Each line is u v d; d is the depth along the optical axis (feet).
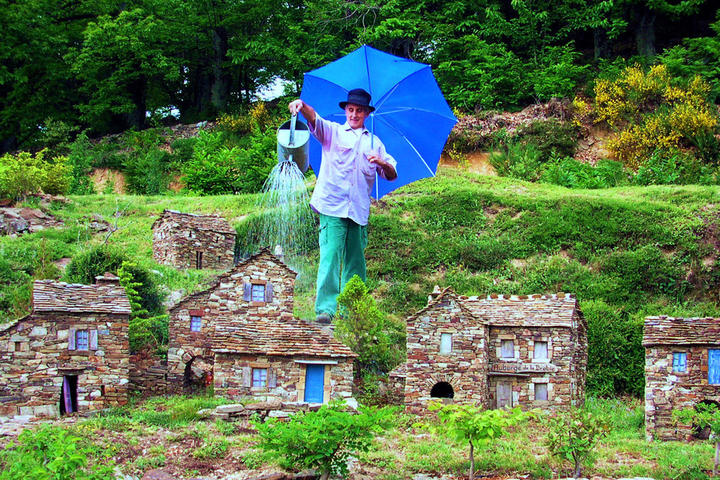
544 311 111.04
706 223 159.63
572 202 170.71
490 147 222.69
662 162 204.64
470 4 258.57
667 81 225.76
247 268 115.24
